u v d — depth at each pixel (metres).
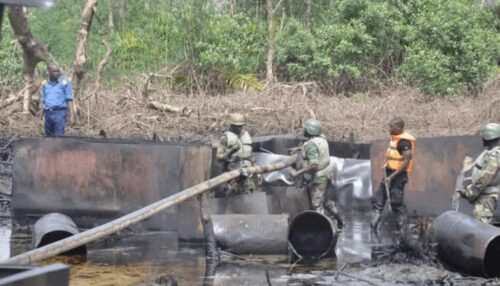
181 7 35.69
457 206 12.54
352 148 18.50
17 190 13.21
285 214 12.08
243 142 13.68
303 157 13.69
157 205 10.31
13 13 21.75
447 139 14.60
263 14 38.47
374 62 35.31
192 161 12.77
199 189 10.91
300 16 38.53
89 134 22.50
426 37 34.28
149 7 38.00
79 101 24.02
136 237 12.70
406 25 35.00
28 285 4.51
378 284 10.03
